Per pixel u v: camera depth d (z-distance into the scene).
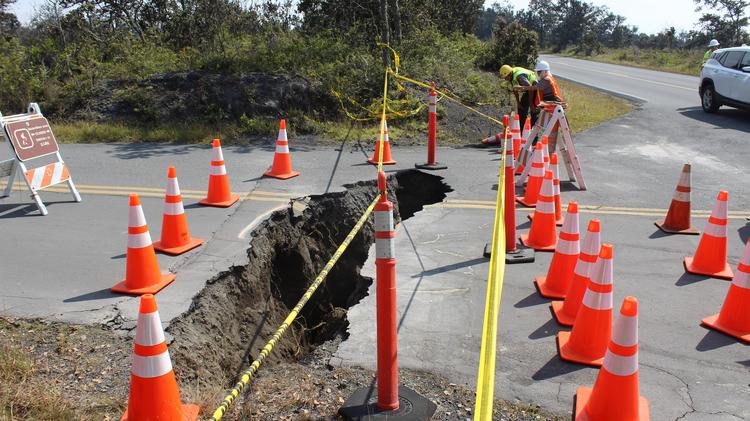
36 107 7.38
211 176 7.43
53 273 5.37
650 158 10.75
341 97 13.20
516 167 9.17
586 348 4.16
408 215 9.08
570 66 39.91
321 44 15.04
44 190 8.08
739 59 14.88
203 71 13.75
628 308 3.25
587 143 12.07
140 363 3.12
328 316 6.93
